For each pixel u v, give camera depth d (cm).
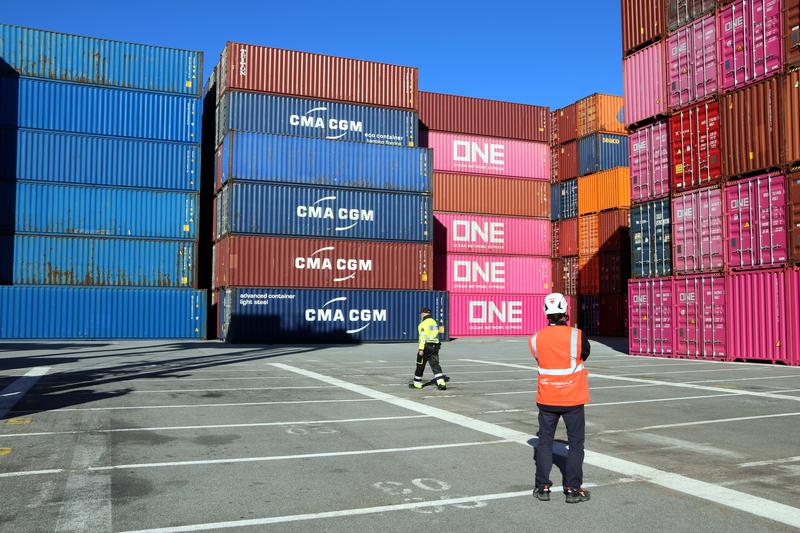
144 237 3177
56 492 546
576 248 4256
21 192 3012
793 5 1908
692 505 516
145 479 592
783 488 567
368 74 3409
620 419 936
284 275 3025
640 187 2456
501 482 589
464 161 3897
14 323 2894
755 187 2002
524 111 4069
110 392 1207
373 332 3144
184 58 3341
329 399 1138
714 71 2153
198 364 1838
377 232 3222
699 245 2183
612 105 4166
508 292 3903
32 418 917
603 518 484
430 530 457
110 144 3177
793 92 1897
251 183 3028
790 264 1886
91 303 3019
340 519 481
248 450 720
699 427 871
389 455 698
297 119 3244
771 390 1292
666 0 2347
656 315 2336
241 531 453
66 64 3148
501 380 1465
